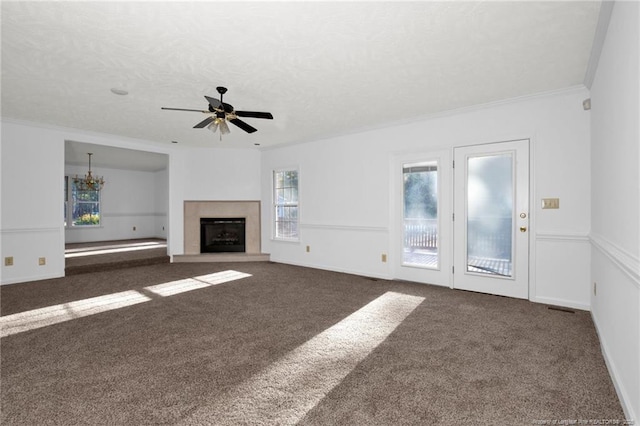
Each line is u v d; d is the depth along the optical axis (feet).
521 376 6.98
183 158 22.75
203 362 7.70
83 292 14.16
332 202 19.04
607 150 7.83
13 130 15.92
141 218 34.50
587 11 7.22
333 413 5.77
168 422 5.54
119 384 6.73
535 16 7.43
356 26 7.84
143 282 16.10
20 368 7.41
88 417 5.67
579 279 11.63
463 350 8.27
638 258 5.00
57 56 9.32
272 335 9.32
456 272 14.57
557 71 10.32
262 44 8.66
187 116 15.20
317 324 10.18
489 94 12.38
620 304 6.38
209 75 10.61
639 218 4.94
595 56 8.89
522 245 12.83
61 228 17.38
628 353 5.73
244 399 6.21
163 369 7.36
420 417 5.64
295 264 21.20
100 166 31.50
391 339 9.00
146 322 10.39
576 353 8.05
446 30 8.02
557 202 12.03
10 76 10.73
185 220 22.84
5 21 7.58
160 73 10.44
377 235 17.08
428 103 13.39
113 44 8.64
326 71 10.36
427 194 15.48
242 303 12.48
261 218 23.43
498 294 13.43
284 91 12.07
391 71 10.38
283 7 7.07
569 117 11.80
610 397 6.20
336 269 18.92
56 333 9.48
